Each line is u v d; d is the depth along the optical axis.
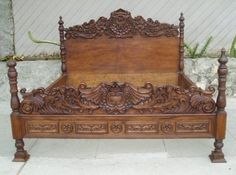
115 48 4.39
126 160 3.06
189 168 2.88
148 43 4.38
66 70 4.46
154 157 3.10
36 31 5.31
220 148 2.96
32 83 4.96
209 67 4.89
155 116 2.88
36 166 2.98
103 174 2.82
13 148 3.36
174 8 5.14
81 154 3.21
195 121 2.88
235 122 3.95
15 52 5.43
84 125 2.92
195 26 5.20
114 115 2.89
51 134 2.96
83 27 4.36
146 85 2.84
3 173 2.87
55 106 2.91
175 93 2.84
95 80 4.44
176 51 4.39
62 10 5.21
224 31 5.21
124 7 5.16
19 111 2.96
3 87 4.96
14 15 5.29
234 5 5.12
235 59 4.93
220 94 2.82
